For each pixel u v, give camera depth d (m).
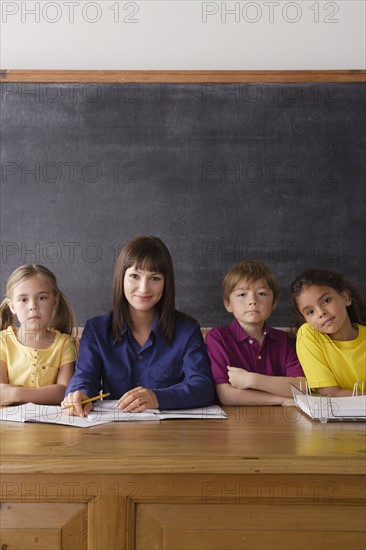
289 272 2.06
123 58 2.08
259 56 2.08
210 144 2.06
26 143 2.06
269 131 2.06
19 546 0.99
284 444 1.07
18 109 2.06
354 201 2.06
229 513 1.00
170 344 1.61
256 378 1.57
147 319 1.62
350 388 1.61
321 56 2.08
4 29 2.07
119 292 1.60
